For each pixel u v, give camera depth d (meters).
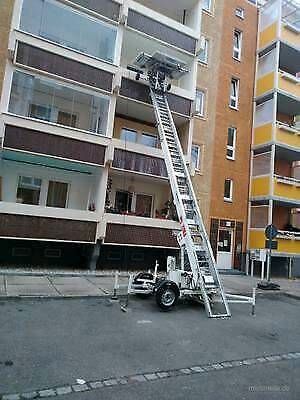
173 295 8.96
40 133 12.57
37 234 12.38
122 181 16.36
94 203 14.38
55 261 14.18
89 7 13.84
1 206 11.84
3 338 5.91
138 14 14.98
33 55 12.66
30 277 11.52
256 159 19.98
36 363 5.03
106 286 11.07
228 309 9.03
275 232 14.57
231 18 20.44
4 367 4.81
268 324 8.52
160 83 14.89
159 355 5.80
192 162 17.55
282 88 19.73
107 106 14.08
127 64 16.50
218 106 19.31
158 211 16.86
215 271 9.71
